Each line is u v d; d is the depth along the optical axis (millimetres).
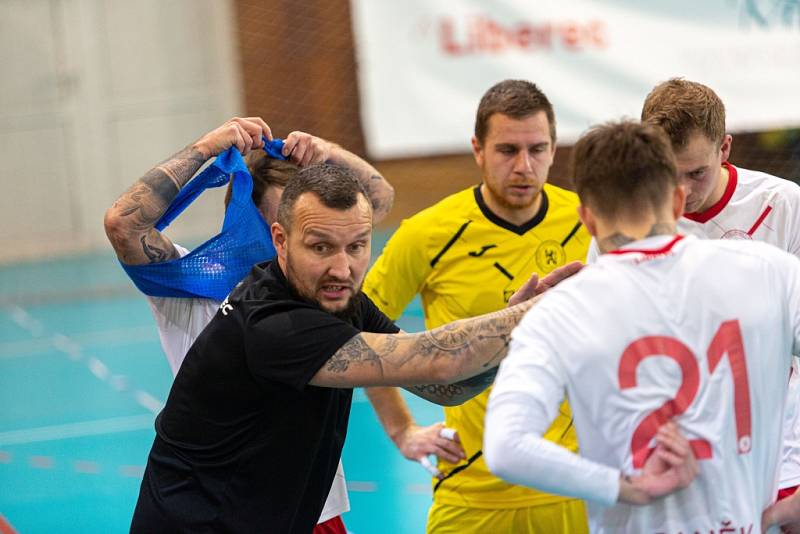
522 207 7539
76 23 28469
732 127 21922
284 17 26453
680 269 4633
